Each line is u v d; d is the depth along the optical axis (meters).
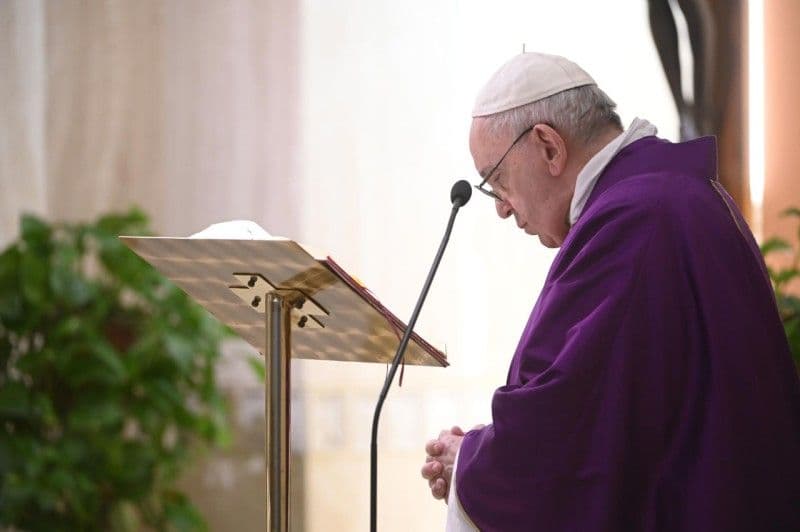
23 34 17.31
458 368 16.56
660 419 7.86
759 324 8.08
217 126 17.06
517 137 8.73
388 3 16.75
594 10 16.25
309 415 16.84
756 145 15.81
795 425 8.18
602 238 8.12
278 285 8.16
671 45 15.95
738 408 7.85
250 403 17.08
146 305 16.30
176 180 17.11
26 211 17.23
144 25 17.19
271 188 16.97
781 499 7.91
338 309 8.31
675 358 7.90
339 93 16.84
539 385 7.88
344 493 16.72
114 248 15.91
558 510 7.84
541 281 16.48
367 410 16.75
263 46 17.00
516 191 8.86
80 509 15.38
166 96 17.16
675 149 8.60
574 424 7.83
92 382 15.66
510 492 7.92
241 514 17.02
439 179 16.66
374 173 16.78
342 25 16.86
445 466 8.71
